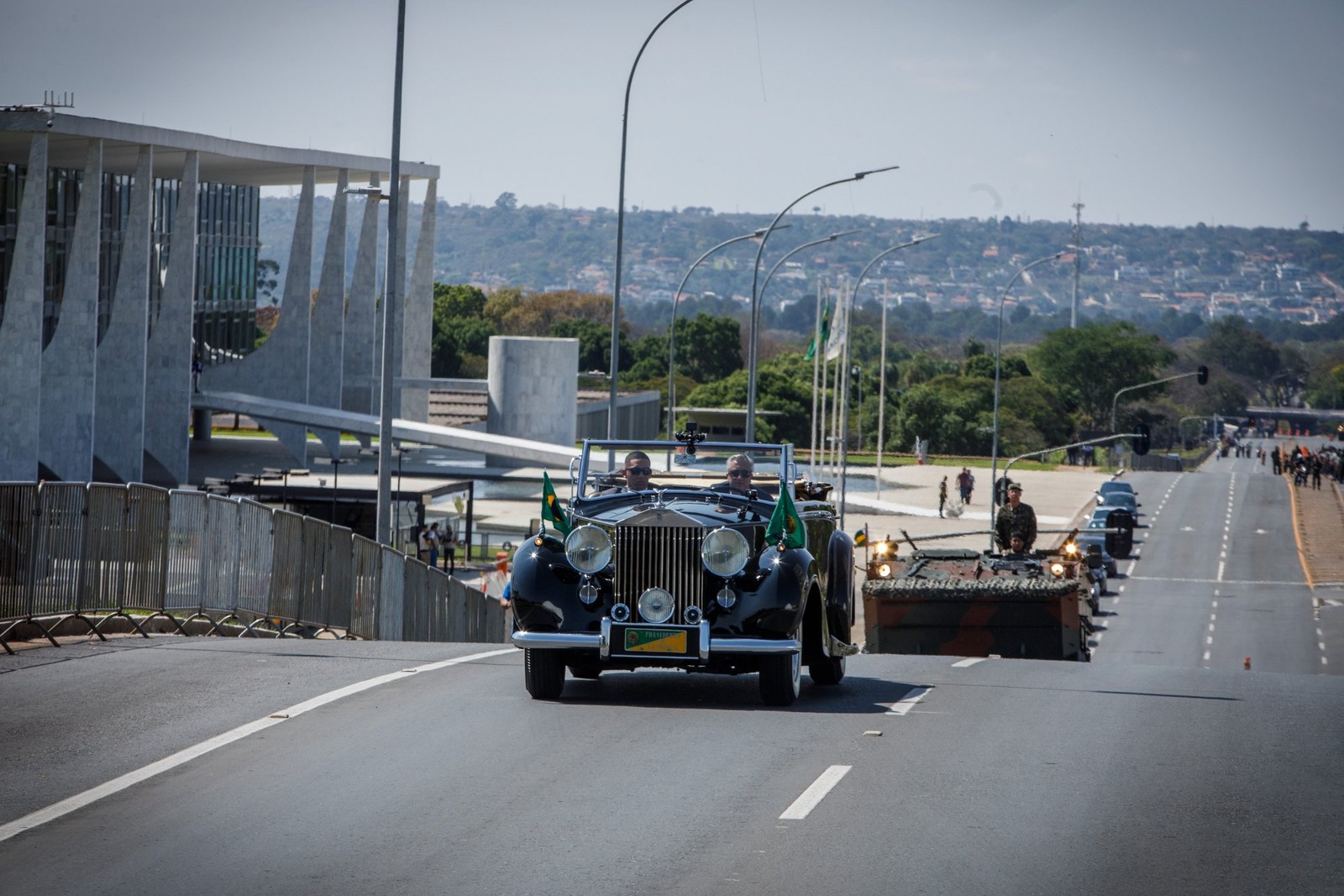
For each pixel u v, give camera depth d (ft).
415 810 36.63
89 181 257.96
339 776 40.19
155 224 365.81
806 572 51.24
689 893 30.04
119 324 284.00
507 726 47.24
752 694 55.52
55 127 245.86
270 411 328.90
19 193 292.40
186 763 41.70
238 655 64.54
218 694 53.21
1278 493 440.86
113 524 75.25
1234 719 51.57
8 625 66.74
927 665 68.95
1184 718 51.49
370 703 51.37
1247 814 37.47
